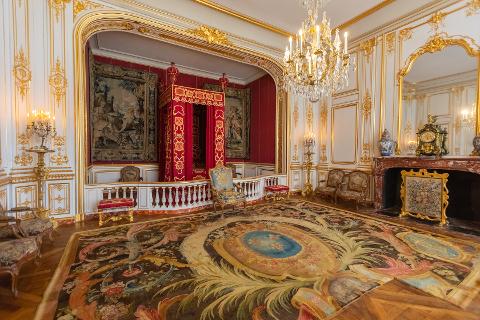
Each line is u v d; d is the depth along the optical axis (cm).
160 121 751
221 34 611
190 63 809
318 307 213
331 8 543
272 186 677
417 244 354
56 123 449
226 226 440
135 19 509
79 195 471
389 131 580
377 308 210
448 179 495
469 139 455
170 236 389
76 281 255
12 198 395
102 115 709
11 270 226
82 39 483
